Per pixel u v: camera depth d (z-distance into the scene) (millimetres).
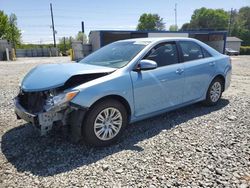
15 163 3211
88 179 2816
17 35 61406
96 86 3404
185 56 4707
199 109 5305
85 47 25391
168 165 3059
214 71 5219
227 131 4082
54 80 3395
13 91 7789
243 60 26047
